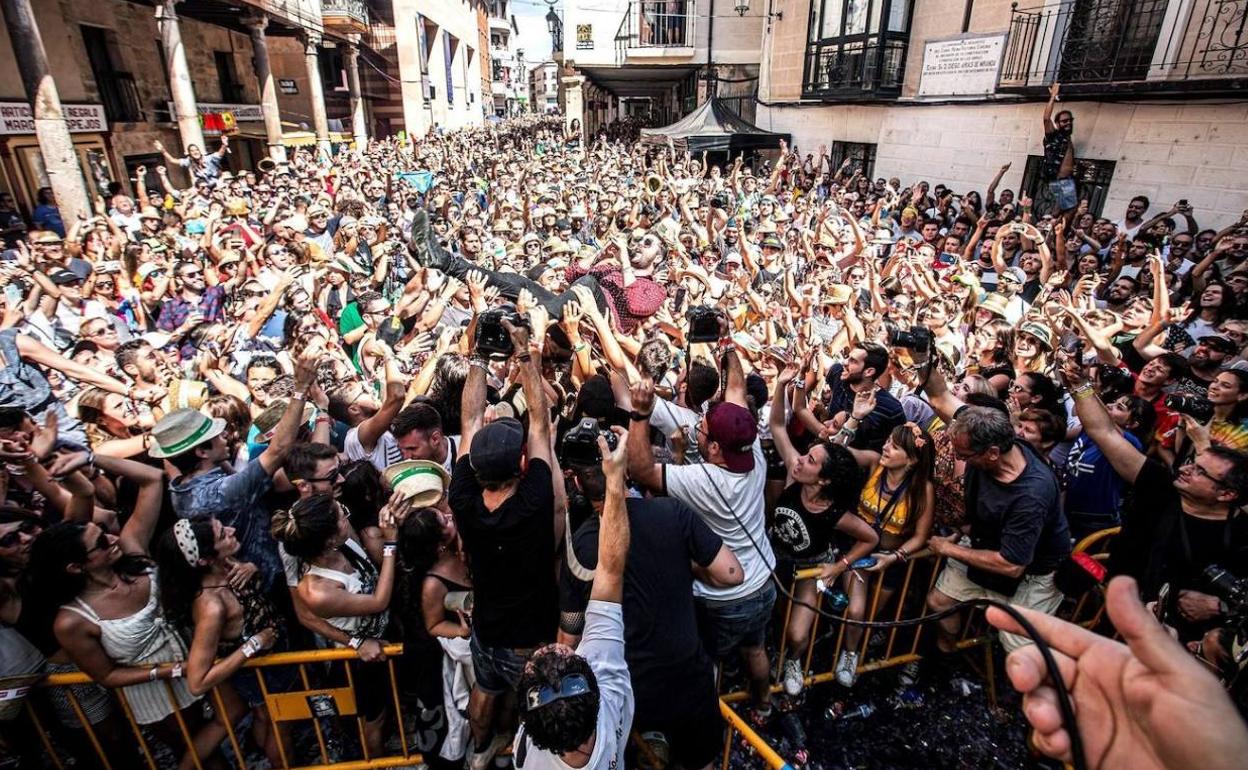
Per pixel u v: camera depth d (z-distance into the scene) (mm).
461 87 52625
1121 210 10570
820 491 3156
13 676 2584
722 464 2840
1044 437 3557
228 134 21172
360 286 7625
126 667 2625
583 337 4715
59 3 14430
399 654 2896
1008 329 5328
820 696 3521
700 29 24000
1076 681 884
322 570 2744
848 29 16906
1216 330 5680
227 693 2949
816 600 3359
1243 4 8688
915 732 3357
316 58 23469
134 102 17125
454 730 3047
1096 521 3785
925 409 4500
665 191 13672
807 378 4645
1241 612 2521
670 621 2441
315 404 4070
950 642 3482
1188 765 737
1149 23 10008
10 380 3930
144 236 9727
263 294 6656
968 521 3244
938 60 14000
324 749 3043
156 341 5824
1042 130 11867
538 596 2660
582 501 2902
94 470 3305
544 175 17328
